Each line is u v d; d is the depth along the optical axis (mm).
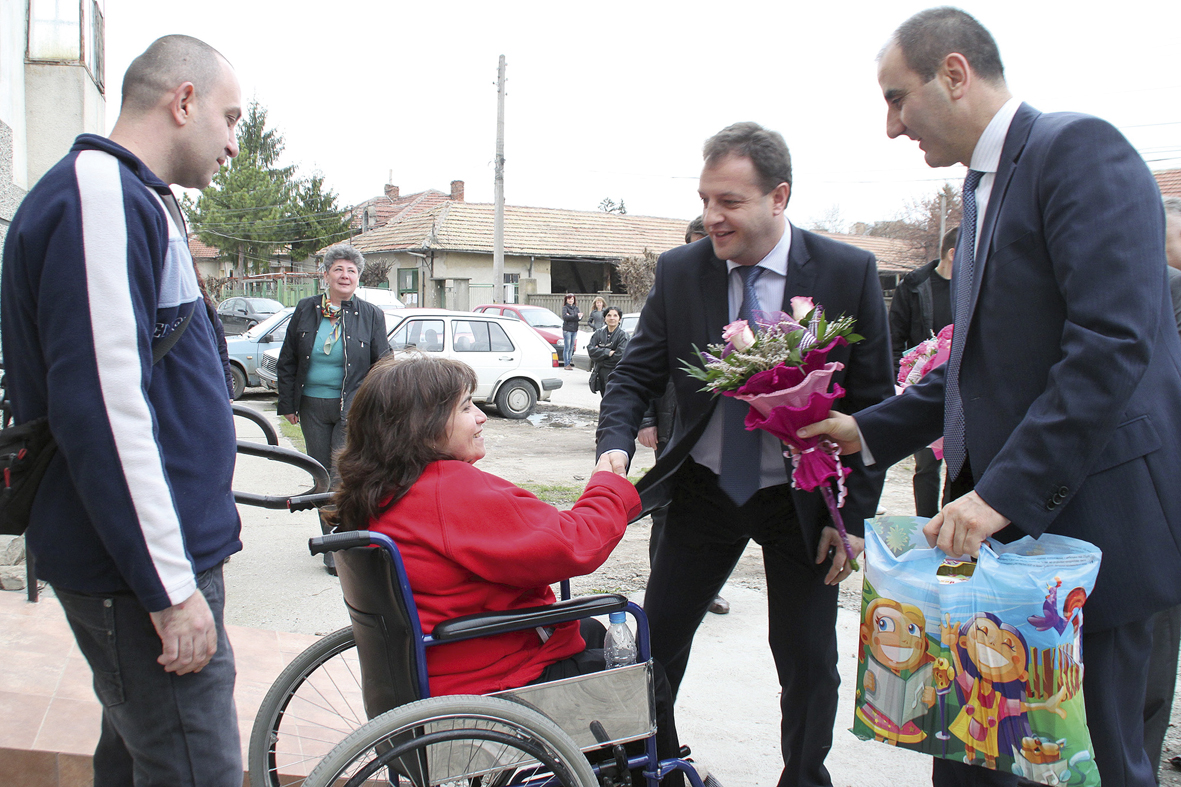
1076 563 1680
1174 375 1871
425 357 1994
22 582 3947
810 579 2344
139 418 1572
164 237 1692
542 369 11945
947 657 1755
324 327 5004
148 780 1784
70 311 1524
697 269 2412
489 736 1733
